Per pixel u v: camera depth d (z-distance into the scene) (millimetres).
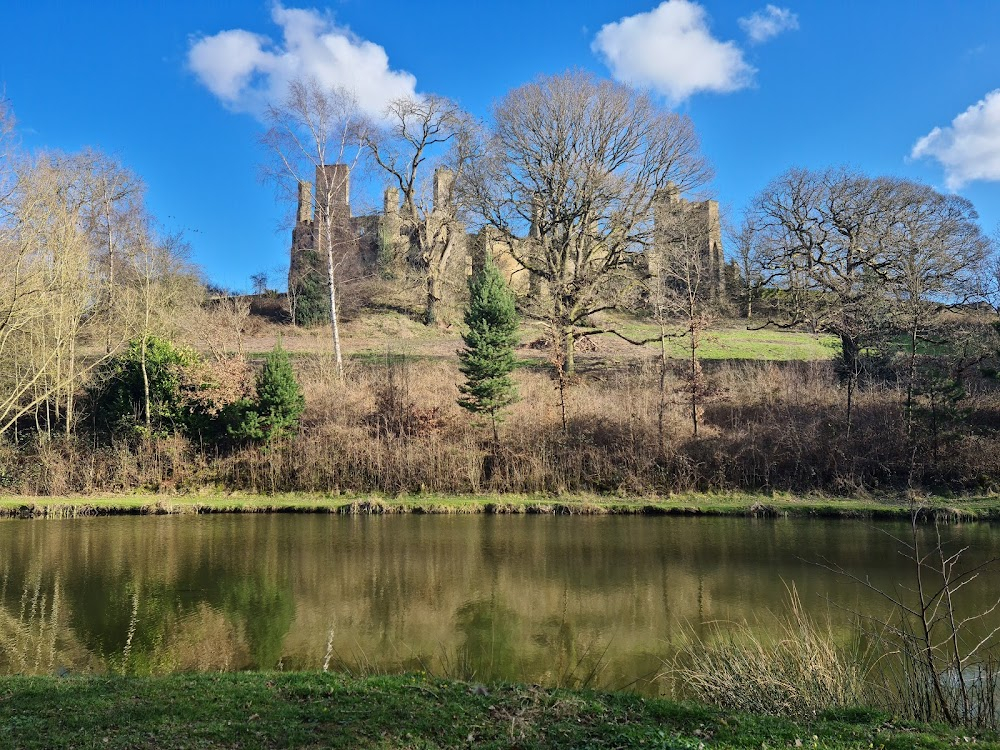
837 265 42500
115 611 15016
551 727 6836
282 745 6277
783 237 44531
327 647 12734
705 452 29656
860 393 33125
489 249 48469
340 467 30734
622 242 41406
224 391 32156
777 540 21453
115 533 23875
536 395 35500
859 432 29828
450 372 38750
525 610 14898
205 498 29906
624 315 53062
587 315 43250
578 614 14586
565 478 29859
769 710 8086
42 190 27469
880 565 18094
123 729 6672
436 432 31469
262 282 59312
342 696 7762
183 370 33188
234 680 8555
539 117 40938
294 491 30750
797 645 9391
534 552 20359
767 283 46875
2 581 17594
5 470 31375
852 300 36844
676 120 41250
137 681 8500
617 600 15516
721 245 53875
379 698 7688
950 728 7012
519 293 52031
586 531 23391
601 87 40875
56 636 13375
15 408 33750
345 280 51719
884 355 34781
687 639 12859
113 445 32750
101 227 37719
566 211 41188
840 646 11938
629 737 6469
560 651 12398
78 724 6809
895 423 29734
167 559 19906
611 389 36438
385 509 27609
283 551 20797
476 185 42531
